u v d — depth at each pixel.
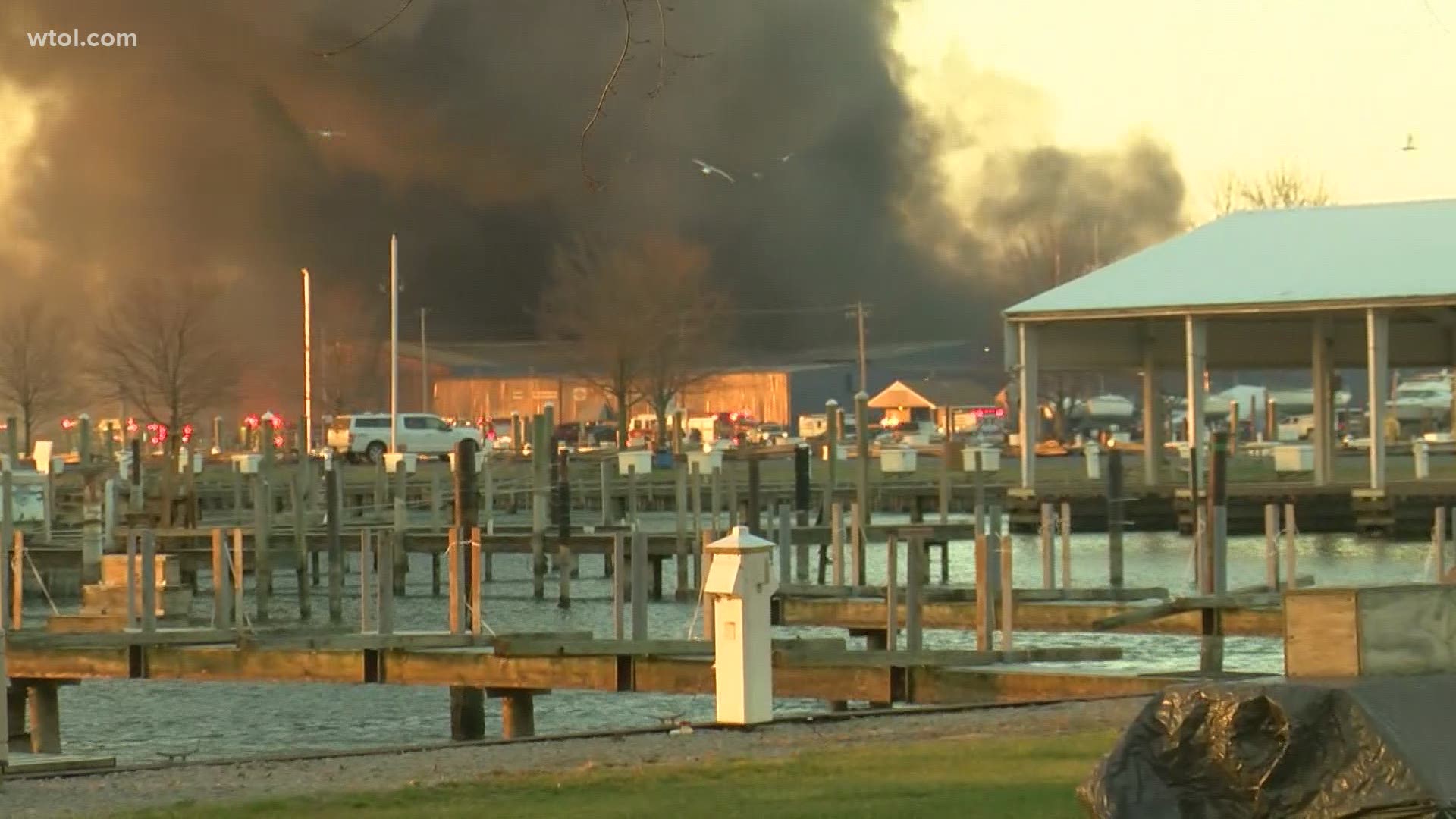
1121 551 171.75
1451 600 36.06
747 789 54.38
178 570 160.50
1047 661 101.81
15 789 62.47
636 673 95.50
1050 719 75.19
